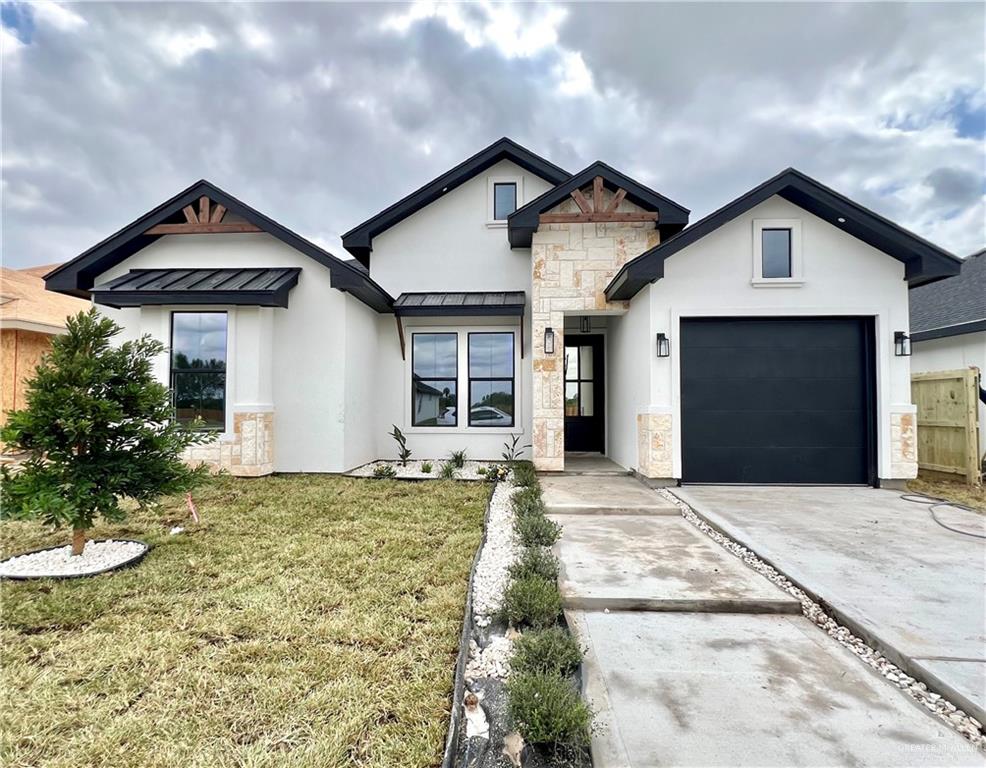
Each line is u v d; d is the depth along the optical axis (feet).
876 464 27.66
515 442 36.91
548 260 32.89
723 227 28.37
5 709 8.33
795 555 15.98
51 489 14.48
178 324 29.25
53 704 8.46
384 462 35.99
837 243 27.96
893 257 27.81
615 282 30.27
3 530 18.71
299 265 31.30
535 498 22.90
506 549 17.08
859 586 13.47
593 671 9.87
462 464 34.35
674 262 28.48
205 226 31.04
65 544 17.08
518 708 7.82
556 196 32.24
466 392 37.45
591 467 34.58
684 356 28.63
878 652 10.64
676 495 25.52
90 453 15.74
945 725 8.26
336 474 30.40
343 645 10.39
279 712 8.26
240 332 29.14
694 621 12.20
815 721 8.32
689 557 16.14
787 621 12.22
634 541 18.01
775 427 28.30
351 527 19.02
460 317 37.55
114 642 10.47
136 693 8.80
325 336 30.73
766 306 28.09
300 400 30.78
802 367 28.40
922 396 32.35
